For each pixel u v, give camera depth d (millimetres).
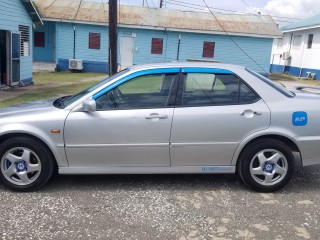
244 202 4117
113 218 3664
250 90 4340
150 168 4336
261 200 4184
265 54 25500
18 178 4262
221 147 4277
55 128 4129
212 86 4344
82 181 4641
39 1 26328
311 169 5355
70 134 4152
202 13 27312
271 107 4281
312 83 22625
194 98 4293
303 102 4355
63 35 24594
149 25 24281
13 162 4188
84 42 24766
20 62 14961
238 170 4426
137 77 4332
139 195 4242
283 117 4254
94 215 3719
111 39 11680
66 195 4203
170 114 4195
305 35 27547
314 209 3980
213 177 4883
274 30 25516
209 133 4230
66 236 3299
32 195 4184
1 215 3664
